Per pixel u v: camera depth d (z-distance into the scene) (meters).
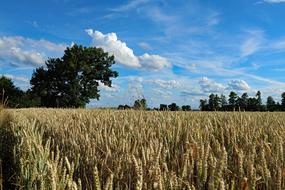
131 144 5.50
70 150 5.58
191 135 5.48
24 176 4.81
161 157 4.24
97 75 80.88
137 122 8.52
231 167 3.98
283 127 6.91
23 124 10.25
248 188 3.30
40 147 5.25
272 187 3.42
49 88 79.19
